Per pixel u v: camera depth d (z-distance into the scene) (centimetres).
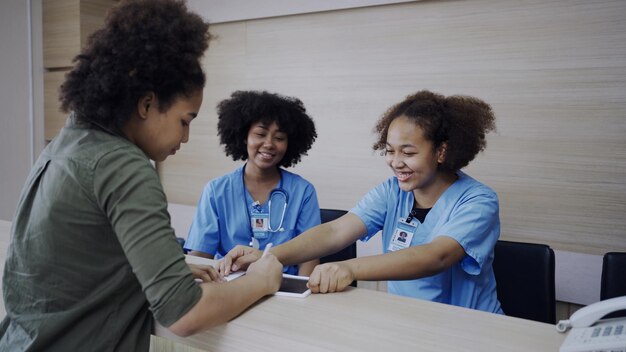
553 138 191
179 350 109
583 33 182
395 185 158
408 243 146
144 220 73
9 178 302
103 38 77
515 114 198
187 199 302
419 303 91
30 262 75
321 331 76
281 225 187
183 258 77
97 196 73
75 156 74
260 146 183
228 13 271
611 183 181
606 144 181
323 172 251
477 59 204
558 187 192
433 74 215
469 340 73
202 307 76
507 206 203
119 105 77
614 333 66
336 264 107
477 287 139
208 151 290
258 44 267
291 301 92
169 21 80
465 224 131
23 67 303
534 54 192
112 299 79
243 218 186
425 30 215
